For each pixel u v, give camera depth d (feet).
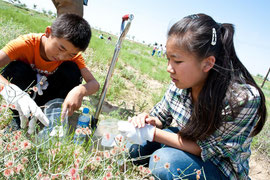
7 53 5.45
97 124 6.59
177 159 4.37
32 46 5.71
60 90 6.81
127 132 4.56
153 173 4.51
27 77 5.94
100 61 16.24
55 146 4.22
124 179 3.85
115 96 10.55
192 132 4.31
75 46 5.17
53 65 6.23
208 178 4.36
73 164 3.76
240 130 4.09
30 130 4.47
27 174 3.54
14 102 4.41
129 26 5.53
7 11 27.12
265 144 9.16
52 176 3.39
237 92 3.92
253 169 7.39
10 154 3.37
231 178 4.50
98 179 3.70
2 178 3.35
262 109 4.12
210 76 4.00
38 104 6.71
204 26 3.67
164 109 5.80
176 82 4.10
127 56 28.22
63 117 4.96
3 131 4.91
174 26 3.77
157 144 5.73
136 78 16.66
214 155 4.56
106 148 5.20
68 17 5.24
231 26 4.09
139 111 9.38
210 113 3.99
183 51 3.66
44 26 26.03
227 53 3.90
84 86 5.88
